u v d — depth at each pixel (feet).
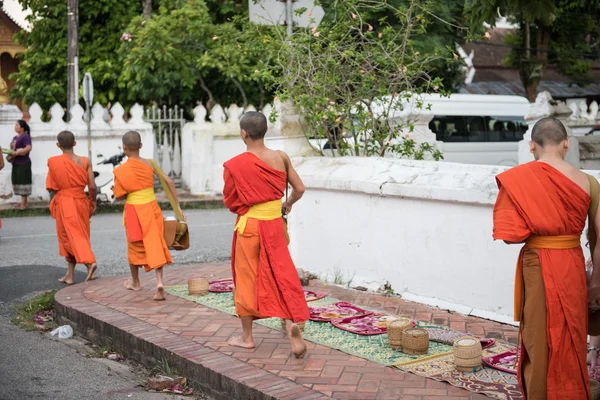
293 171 18.90
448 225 21.94
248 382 16.30
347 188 24.94
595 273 14.15
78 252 27.53
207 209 55.67
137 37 65.26
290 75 28.50
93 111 55.62
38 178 54.49
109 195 55.57
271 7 29.66
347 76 28.91
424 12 32.30
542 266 13.91
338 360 17.78
